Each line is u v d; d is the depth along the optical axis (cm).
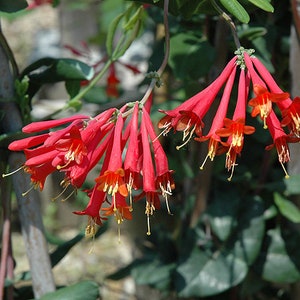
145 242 102
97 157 57
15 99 71
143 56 156
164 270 90
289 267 84
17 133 68
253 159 86
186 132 57
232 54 79
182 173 85
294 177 81
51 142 55
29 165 56
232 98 74
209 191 85
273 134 56
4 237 73
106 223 83
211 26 81
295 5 74
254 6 63
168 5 64
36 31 227
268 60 75
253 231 83
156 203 57
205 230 85
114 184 55
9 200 72
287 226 86
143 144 57
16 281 76
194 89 79
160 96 96
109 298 134
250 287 87
